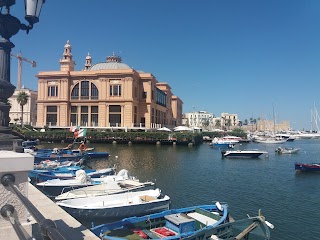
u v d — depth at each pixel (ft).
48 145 244.22
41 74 315.37
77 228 23.41
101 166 135.03
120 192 64.85
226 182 106.83
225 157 193.16
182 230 44.52
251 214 68.85
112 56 383.24
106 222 54.60
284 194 89.25
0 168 13.98
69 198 59.47
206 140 386.52
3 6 16.94
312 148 325.62
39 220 8.52
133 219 46.44
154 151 218.38
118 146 252.21
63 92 311.68
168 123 443.32
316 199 83.35
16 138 17.99
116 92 303.48
